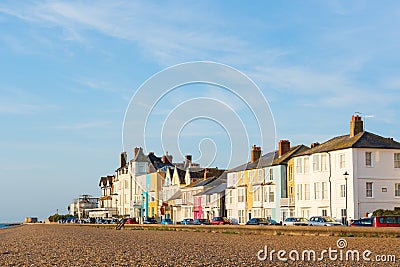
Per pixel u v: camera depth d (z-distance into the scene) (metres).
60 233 50.16
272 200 60.00
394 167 51.97
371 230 32.12
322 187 53.81
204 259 20.77
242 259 20.72
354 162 50.88
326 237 32.84
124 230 57.12
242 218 63.12
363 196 50.78
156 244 29.94
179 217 72.12
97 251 25.38
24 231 61.25
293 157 58.09
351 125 54.38
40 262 20.78
